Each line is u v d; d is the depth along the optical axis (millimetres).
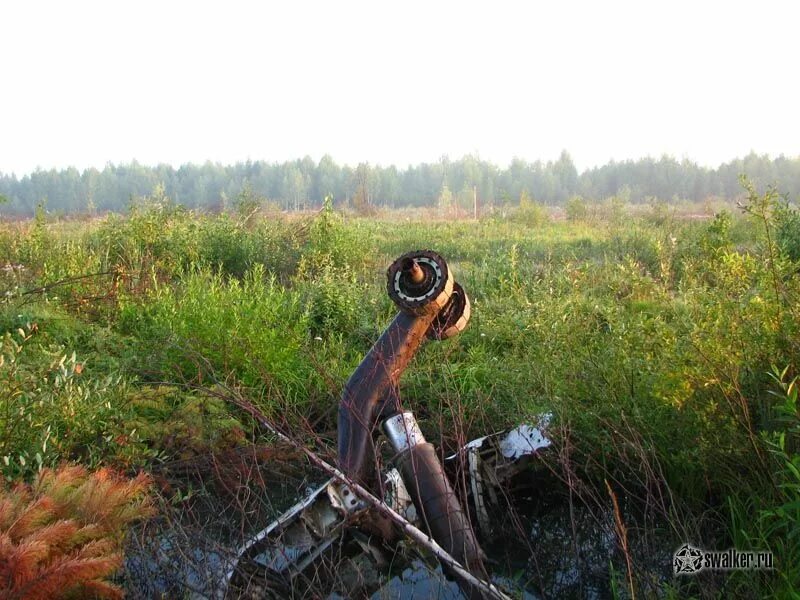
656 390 3965
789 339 3713
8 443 4145
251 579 3314
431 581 3611
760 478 3492
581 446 4211
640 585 3221
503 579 3641
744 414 3646
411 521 3498
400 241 18484
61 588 2730
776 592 2928
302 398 6016
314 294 8602
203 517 4223
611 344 4855
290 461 4758
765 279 4152
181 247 12367
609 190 82312
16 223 15578
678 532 3477
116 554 2994
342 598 3443
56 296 8312
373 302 8398
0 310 7535
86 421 4645
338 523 3236
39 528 2922
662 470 4008
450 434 4887
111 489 3299
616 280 8914
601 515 4074
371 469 3559
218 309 6809
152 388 5867
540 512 4250
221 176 91125
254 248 12805
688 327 4652
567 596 3527
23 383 4730
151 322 7840
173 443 4914
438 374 6066
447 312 3617
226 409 5586
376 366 3498
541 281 9391
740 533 3391
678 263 10875
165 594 3383
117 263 11320
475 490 3766
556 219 33625
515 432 4184
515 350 6309
